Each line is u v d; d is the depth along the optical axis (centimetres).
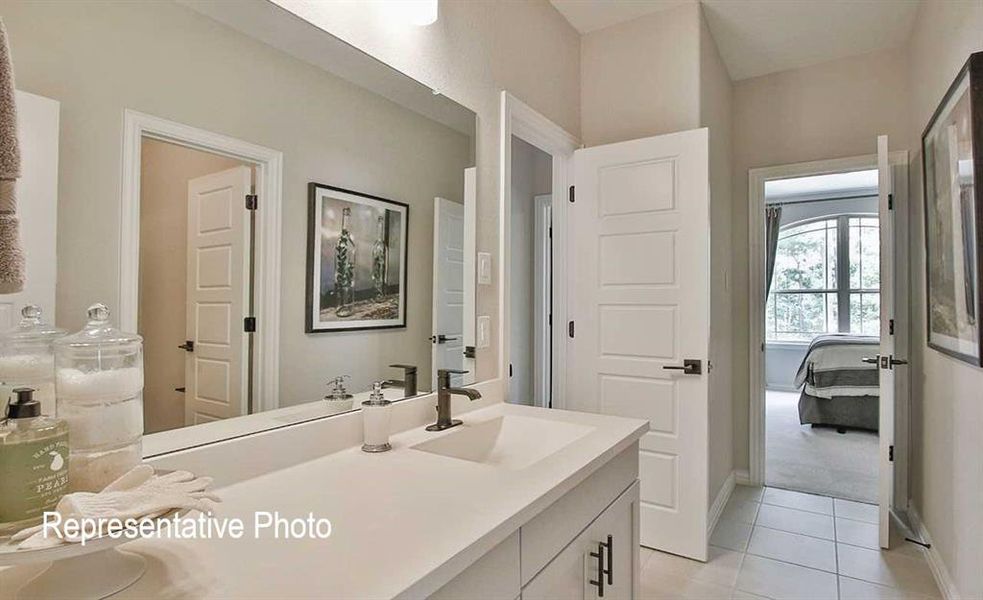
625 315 260
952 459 210
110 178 96
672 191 248
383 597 67
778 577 228
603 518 137
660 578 227
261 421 121
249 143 121
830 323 695
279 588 69
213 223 113
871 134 318
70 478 72
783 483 351
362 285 150
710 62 283
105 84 95
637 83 271
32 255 85
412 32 168
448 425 161
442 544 81
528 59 235
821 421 501
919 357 279
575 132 280
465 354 190
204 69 111
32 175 86
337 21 142
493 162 207
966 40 186
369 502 99
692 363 242
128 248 98
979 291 166
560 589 114
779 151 345
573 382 276
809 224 709
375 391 139
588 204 271
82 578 67
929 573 231
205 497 73
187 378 107
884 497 254
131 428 78
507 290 212
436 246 178
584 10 263
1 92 66
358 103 149
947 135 203
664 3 257
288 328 129
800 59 326
